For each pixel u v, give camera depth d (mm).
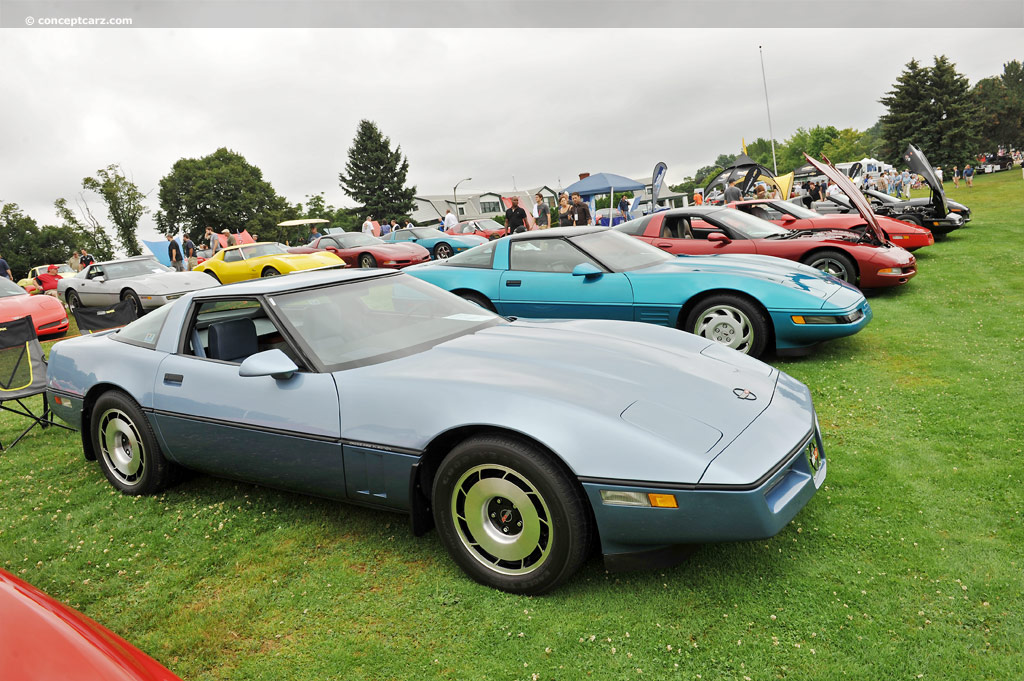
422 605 2584
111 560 3127
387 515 3334
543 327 3576
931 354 5418
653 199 23094
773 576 2582
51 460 4582
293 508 3500
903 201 14031
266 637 2477
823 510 3055
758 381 2934
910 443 3730
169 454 3598
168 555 3135
